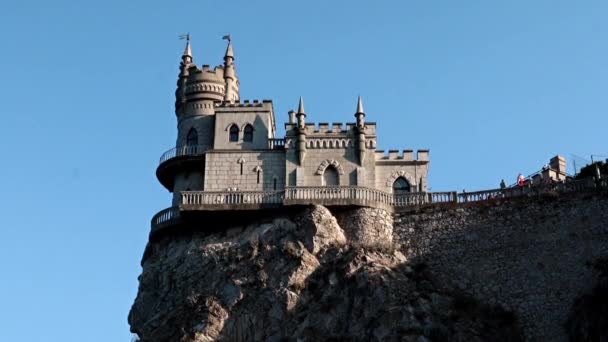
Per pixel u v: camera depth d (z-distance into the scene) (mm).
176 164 80000
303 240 71000
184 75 84562
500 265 68188
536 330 64812
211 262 72625
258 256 71188
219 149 78562
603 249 65688
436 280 69000
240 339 67562
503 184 76938
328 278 68250
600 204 67312
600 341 60188
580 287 65062
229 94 83625
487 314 65875
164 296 73500
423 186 77875
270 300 68188
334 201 72938
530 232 68562
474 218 70750
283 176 77188
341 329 65125
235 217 74500
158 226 77062
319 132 78188
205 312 68562
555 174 82688
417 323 63219
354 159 77250
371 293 65750
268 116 80062
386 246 70562
